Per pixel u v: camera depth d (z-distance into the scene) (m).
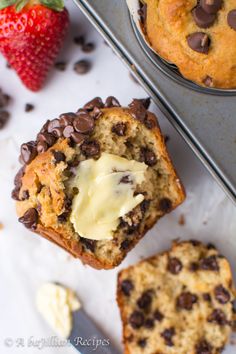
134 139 0.28
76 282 0.32
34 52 0.30
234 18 0.25
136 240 0.29
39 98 0.33
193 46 0.25
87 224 0.27
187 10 0.25
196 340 0.30
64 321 0.32
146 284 0.31
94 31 0.32
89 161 0.28
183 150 0.31
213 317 0.30
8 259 0.33
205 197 0.32
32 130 0.33
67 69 0.33
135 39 0.28
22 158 0.28
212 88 0.27
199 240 0.32
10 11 0.29
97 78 0.32
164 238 0.32
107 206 0.28
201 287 0.31
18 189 0.29
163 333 0.31
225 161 0.27
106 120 0.28
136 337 0.31
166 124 0.31
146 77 0.28
